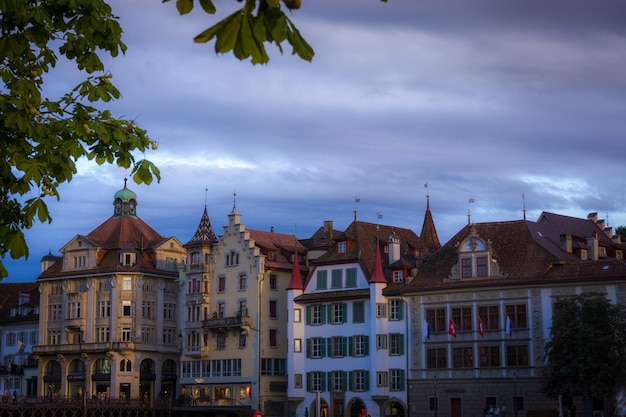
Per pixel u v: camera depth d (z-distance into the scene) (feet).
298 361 349.61
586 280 294.46
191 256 400.88
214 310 388.16
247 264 377.91
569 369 261.85
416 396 320.29
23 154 54.49
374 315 330.13
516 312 305.32
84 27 56.95
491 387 306.14
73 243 430.61
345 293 342.23
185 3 29.48
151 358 416.26
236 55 27.66
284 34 27.63
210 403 372.79
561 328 266.36
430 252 377.30
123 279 417.08
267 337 372.79
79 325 420.77
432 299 321.73
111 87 57.72
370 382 329.52
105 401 336.70
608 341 261.03
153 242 433.89
